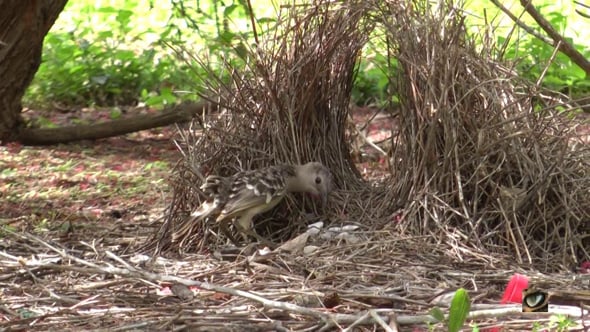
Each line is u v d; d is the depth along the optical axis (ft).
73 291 24.50
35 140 45.88
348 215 29.40
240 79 30.76
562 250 27.04
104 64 58.03
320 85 31.14
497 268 25.81
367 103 53.47
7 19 42.29
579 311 21.85
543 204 27.58
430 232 27.43
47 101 55.88
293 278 24.97
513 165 28.14
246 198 27.30
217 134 30.19
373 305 23.06
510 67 30.32
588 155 28.89
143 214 34.40
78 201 36.35
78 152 44.83
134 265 26.78
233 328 21.33
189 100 50.37
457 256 26.32
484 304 22.72
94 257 28.02
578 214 27.71
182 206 29.32
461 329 21.18
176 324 21.68
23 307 23.54
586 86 49.29
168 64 56.75
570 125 29.66
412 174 28.86
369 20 30.89
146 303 23.52
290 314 22.41
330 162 31.45
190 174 29.35
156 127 46.83
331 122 31.83
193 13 65.57
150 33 62.13
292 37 30.86
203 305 23.32
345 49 31.32
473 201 27.91
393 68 32.96
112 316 22.52
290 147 30.37
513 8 56.24
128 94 56.90
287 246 26.96
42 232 31.35
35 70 44.70
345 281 24.71
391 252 26.43
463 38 29.35
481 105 28.32
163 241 28.71
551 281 24.38
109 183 38.88
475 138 28.02
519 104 28.60
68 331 21.45
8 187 37.86
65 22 67.87
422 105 28.81
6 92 44.01
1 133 44.96
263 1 63.36
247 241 28.58
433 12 29.66
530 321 21.36
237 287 24.36
